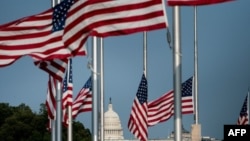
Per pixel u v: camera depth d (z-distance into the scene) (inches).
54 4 1593.3
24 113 5999.0
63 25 1315.2
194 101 2253.9
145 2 1027.3
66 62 1411.2
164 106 2023.9
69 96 1770.4
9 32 1311.5
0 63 1311.5
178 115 974.4
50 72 1409.9
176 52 984.3
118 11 1063.0
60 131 1545.3
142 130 1830.7
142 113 1828.2
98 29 1083.3
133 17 1039.0
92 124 1523.1
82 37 1127.0
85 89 1996.8
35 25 1317.7
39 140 5851.4
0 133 5930.1
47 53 1307.8
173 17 991.6
